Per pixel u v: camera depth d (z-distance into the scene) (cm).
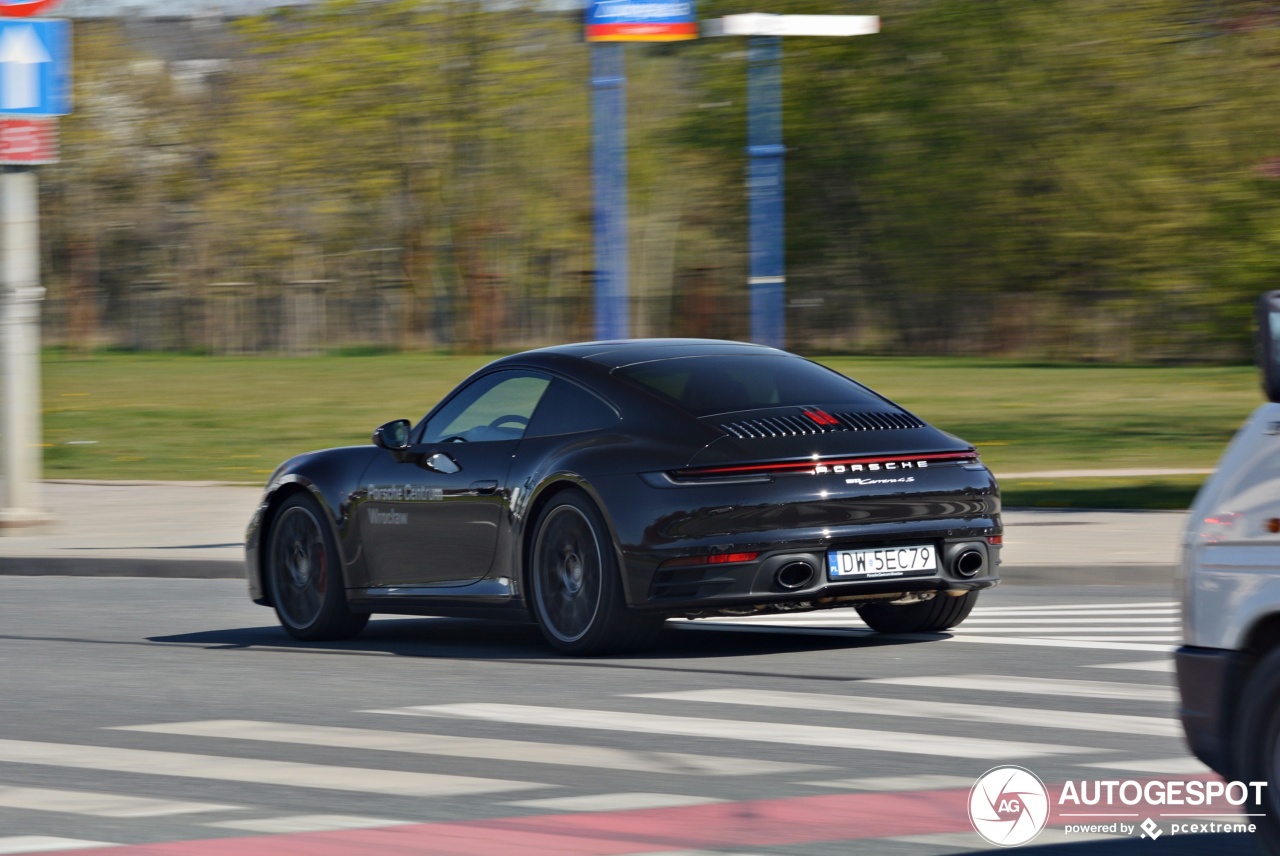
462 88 9950
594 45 2802
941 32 9175
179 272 10519
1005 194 9312
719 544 1661
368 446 2005
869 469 1714
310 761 1309
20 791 1226
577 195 10119
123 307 10625
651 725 1420
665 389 1780
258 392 6800
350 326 10425
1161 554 2495
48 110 3183
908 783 1201
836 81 9644
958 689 1566
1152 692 1545
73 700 1617
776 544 1664
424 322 10406
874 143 9600
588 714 1473
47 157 3200
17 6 3150
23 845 1073
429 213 10250
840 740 1348
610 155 2812
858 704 1497
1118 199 8956
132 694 1644
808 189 10056
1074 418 5328
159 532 3103
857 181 9919
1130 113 8700
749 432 1717
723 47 9506
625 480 1706
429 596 1888
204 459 4606
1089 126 8806
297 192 10344
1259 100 7962
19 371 3191
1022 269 9412
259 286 10444
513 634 2014
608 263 2811
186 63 10625
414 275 10344
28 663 1869
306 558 2019
